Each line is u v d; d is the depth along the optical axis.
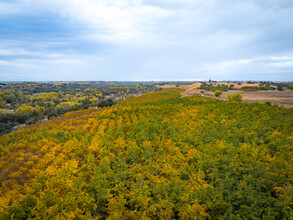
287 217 11.02
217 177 15.39
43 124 42.78
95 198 14.08
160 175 17.33
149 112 44.31
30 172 18.06
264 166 16.19
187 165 17.58
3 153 25.22
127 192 14.83
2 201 12.97
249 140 23.42
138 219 12.20
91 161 19.03
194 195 13.34
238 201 12.57
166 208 12.41
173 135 26.31
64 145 24.39
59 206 12.37
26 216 12.64
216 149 21.00
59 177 15.85
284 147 19.38
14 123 58.03
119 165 18.12
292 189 12.77
